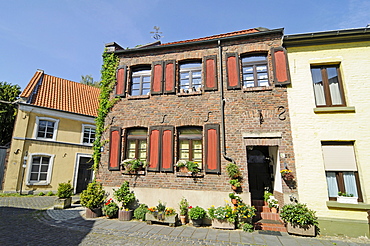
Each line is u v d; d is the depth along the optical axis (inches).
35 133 558.9
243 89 319.9
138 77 387.9
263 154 364.5
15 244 213.0
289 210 252.1
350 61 294.4
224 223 268.7
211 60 345.1
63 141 606.2
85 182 649.6
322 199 263.4
